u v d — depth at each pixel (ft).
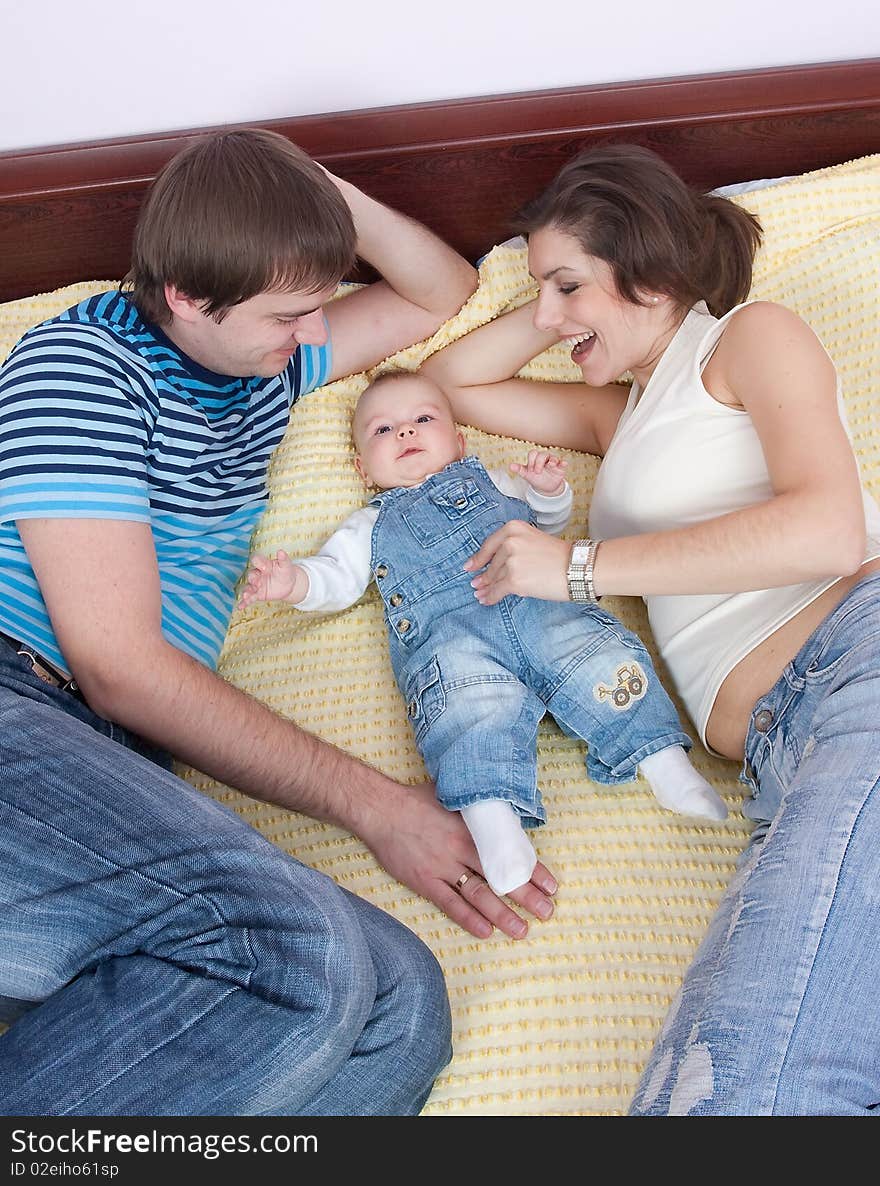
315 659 5.09
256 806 4.63
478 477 5.14
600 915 4.10
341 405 5.64
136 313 4.50
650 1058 3.55
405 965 3.59
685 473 4.45
